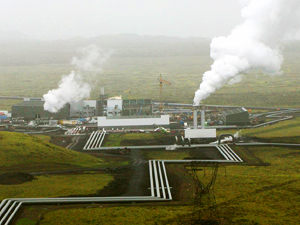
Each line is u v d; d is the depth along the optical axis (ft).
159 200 395.96
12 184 437.99
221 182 456.45
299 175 479.41
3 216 345.72
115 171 503.61
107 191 422.41
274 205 383.24
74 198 393.91
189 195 416.05
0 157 525.75
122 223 337.52
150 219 346.95
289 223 339.16
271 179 463.83
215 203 388.78
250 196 408.67
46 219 343.05
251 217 352.08
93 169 513.86
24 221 337.93
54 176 476.95
